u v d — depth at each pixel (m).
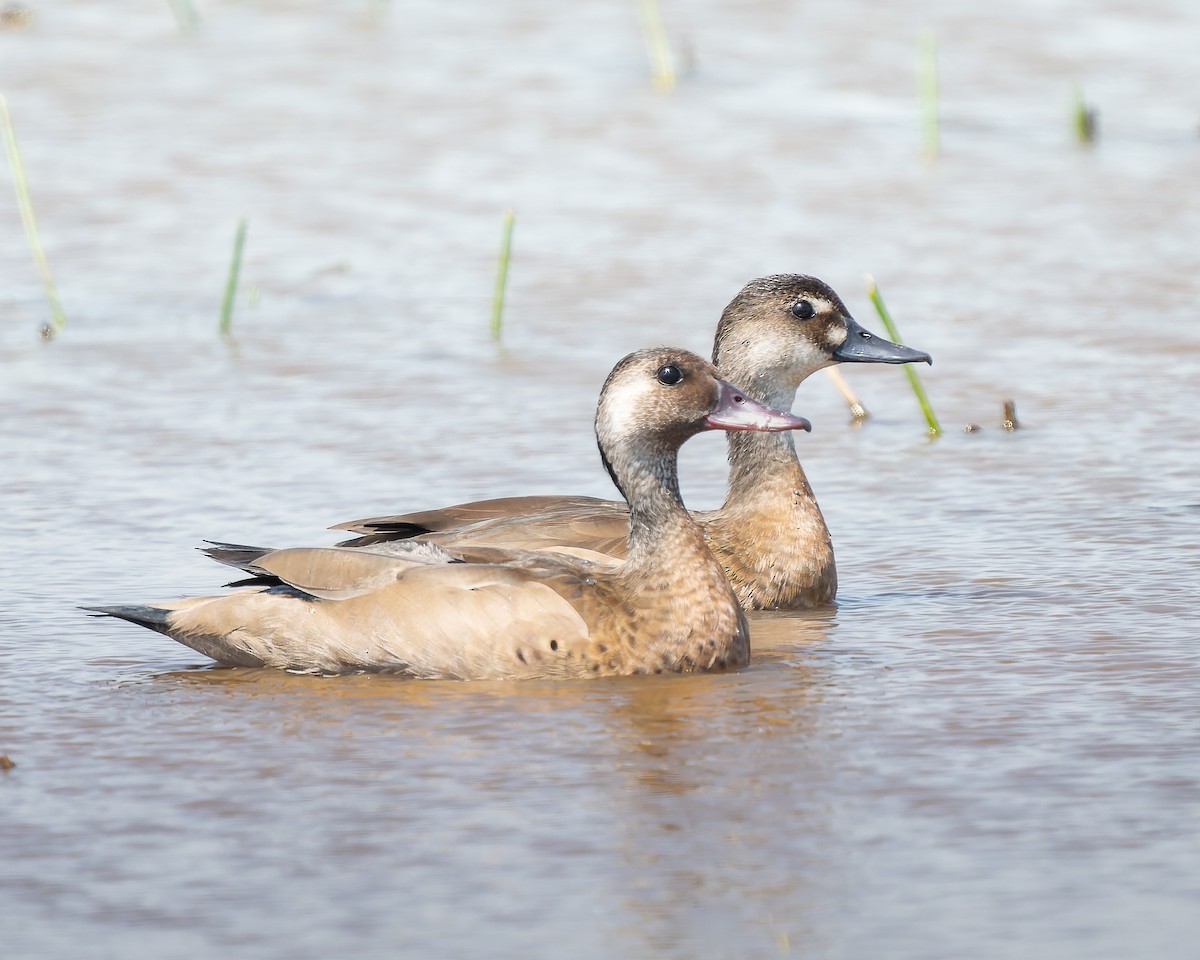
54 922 8.55
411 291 22.58
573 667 11.98
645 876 8.93
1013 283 22.58
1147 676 11.76
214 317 21.83
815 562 14.00
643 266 23.22
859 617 13.41
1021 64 32.88
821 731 10.91
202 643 12.38
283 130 29.47
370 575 12.20
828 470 17.09
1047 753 10.45
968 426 17.97
